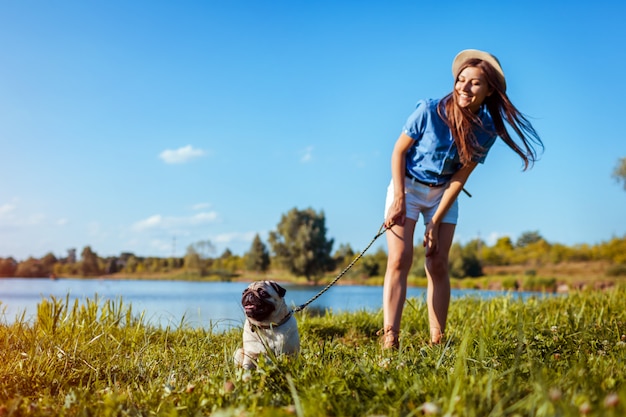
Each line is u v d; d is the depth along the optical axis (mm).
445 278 6027
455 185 5797
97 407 3404
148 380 4125
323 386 3311
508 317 7621
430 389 3234
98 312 8016
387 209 5992
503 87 5441
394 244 5797
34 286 46094
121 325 7500
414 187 5883
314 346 5402
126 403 3449
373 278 48219
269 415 2799
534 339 5227
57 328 6383
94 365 4621
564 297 10531
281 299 4621
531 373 3396
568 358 4242
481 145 5668
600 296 10141
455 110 5484
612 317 6793
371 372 3658
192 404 3254
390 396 3217
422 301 8766
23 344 5426
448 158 5715
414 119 5703
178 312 13555
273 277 68500
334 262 68750
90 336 6148
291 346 4586
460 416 2725
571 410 2594
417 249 42219
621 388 3111
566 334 5699
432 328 6031
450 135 5656
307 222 66938
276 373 3730
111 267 88688
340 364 4258
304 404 3023
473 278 51344
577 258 68000
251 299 4453
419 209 5934
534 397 2857
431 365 3963
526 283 38281
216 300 21672
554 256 68188
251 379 3559
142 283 57906
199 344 5613
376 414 3012
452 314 8445
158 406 3322
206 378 4000
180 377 4207
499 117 5598
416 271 40250
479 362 3912
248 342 4605
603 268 59938
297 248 65688
